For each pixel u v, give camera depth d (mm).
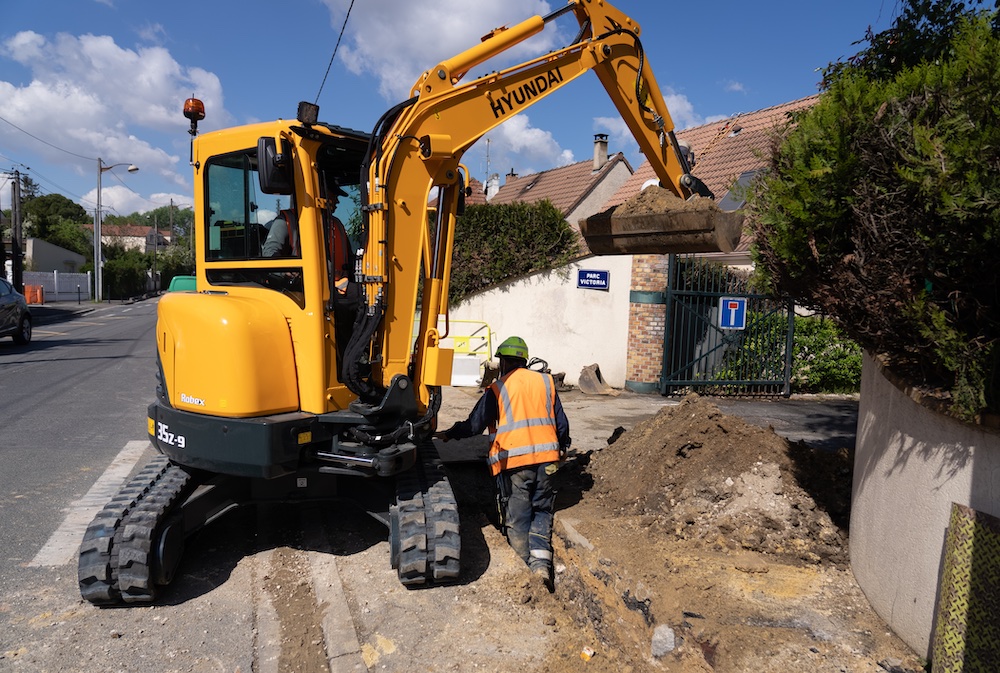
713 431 5344
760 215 3594
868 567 3543
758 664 3057
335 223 4598
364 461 4188
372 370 4453
